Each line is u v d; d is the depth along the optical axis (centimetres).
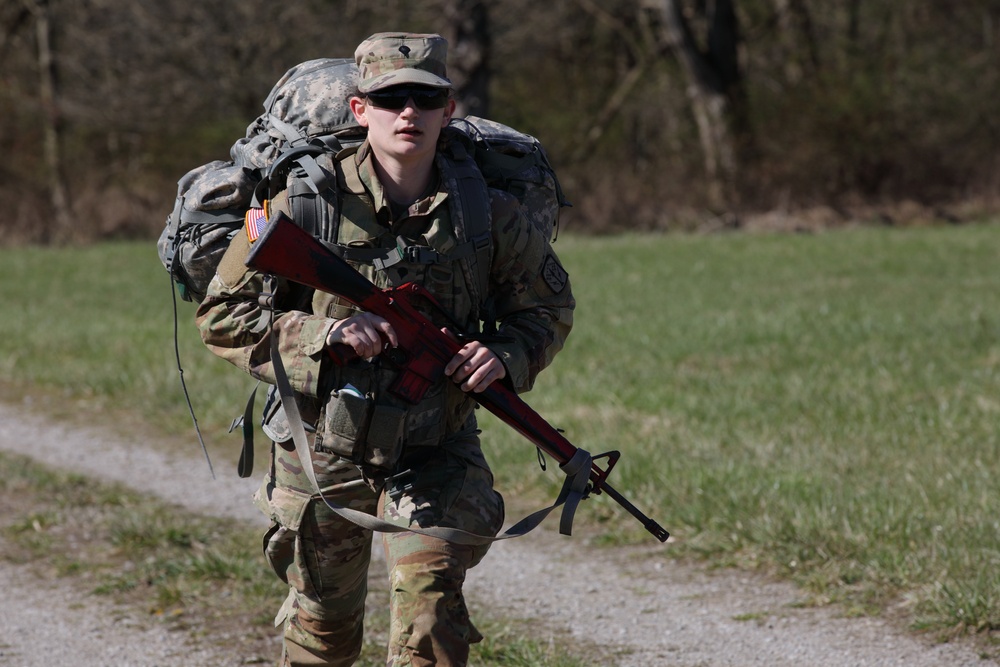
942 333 3962
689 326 4412
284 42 10644
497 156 1163
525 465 2467
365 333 1047
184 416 3122
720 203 10550
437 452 1123
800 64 11481
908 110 10275
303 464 1062
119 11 10469
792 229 9744
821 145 10231
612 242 9006
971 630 1559
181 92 10700
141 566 1964
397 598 1058
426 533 1065
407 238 1077
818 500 2031
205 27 10356
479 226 1089
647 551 2009
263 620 1725
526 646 1581
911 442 2459
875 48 10925
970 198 10206
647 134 12450
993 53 10400
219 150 11494
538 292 1138
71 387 3591
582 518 2189
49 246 9919
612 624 1705
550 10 10525
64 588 1905
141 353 4053
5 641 1692
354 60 1159
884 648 1548
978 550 1755
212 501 2420
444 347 1088
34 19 11494
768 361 3634
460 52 10169
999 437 2452
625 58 13575
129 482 2578
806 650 1565
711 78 10762
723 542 1956
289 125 1156
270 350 1084
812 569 1820
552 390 3219
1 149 10769
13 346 4294
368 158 1079
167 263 1199
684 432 2662
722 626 1672
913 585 1697
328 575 1159
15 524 2248
